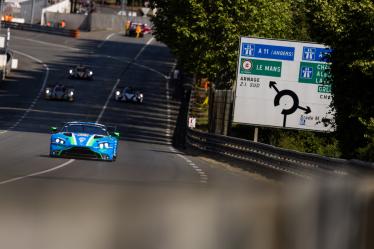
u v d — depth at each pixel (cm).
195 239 1712
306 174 4850
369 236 1892
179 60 12394
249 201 1808
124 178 4300
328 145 8794
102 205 2052
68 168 4978
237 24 11700
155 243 1673
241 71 8131
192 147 9706
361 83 6078
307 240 1811
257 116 8119
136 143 10788
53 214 1864
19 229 1702
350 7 6147
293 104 8131
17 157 5944
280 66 8131
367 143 6075
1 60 19350
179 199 1977
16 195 2502
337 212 1859
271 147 5912
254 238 1753
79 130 6150
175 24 11900
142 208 1911
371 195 1920
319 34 6531
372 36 5894
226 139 7812
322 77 8119
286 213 1805
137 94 17600
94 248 1623
